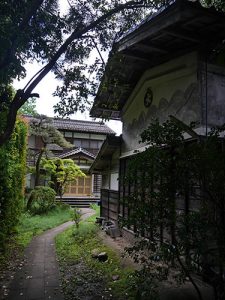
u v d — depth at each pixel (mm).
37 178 17844
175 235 3664
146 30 5551
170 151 3541
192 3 4504
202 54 5711
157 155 3494
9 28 3871
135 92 8750
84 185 24141
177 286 4691
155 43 6430
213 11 4641
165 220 3537
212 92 5730
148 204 3537
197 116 5613
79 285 5535
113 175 10969
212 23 5047
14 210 9742
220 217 3471
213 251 3527
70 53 5422
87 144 26250
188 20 4984
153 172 3518
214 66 5820
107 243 8195
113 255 7016
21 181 10859
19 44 4121
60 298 4980
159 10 5273
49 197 15984
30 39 4367
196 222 3324
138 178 3746
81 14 5180
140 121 8312
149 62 7516
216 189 3357
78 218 11617
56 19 4617
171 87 6680
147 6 5418
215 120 5656
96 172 12898
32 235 10469
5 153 7215
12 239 9266
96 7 5336
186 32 5445
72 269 6555
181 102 6223
